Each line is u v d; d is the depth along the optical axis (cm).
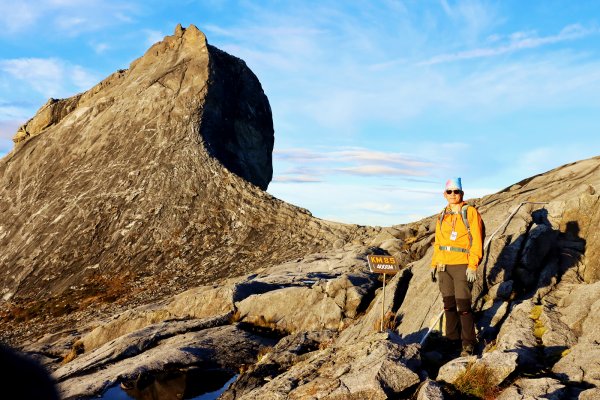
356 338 1200
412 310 1071
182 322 1936
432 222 2258
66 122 7094
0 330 3522
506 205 1357
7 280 4791
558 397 576
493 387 632
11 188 6538
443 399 614
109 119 6575
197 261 4175
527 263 976
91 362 1717
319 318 1638
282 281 2097
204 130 5994
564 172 1504
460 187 795
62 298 4128
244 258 4009
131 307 3344
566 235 1077
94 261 4591
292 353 1312
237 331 1711
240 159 6412
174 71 6681
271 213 4497
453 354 844
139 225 4838
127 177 5528
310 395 705
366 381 675
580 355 663
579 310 784
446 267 806
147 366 1470
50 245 5053
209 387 1378
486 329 882
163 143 5809
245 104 6969
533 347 731
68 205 5541
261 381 1191
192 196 4994
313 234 4100
